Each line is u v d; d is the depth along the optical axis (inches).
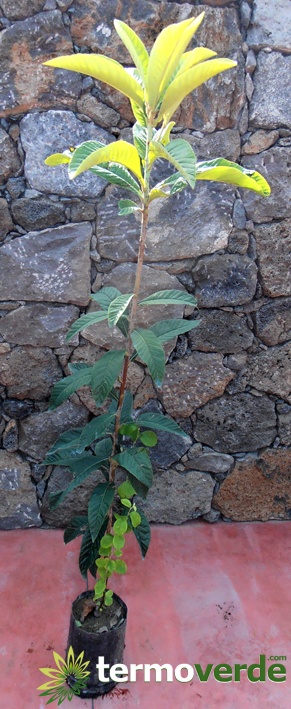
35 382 67.2
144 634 59.6
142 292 64.4
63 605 62.4
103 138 59.6
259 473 74.0
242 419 71.4
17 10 54.9
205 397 69.8
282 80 59.2
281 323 67.6
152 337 46.4
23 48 55.8
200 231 62.7
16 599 62.7
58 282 63.1
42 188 60.2
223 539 73.5
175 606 63.1
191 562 69.4
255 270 65.0
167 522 75.4
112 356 48.1
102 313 50.3
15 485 71.1
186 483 73.6
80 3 55.0
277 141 61.1
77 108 58.4
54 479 71.1
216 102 58.9
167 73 39.2
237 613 62.7
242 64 58.4
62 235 61.8
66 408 68.6
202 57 41.1
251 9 57.2
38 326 64.7
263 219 63.3
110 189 60.4
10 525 72.8
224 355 68.3
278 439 72.8
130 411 56.6
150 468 50.4
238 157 61.4
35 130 58.6
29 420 68.9
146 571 67.7
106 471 56.4
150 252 62.9
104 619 53.8
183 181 44.4
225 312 66.5
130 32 41.9
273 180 61.9
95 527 50.6
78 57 37.9
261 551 71.8
